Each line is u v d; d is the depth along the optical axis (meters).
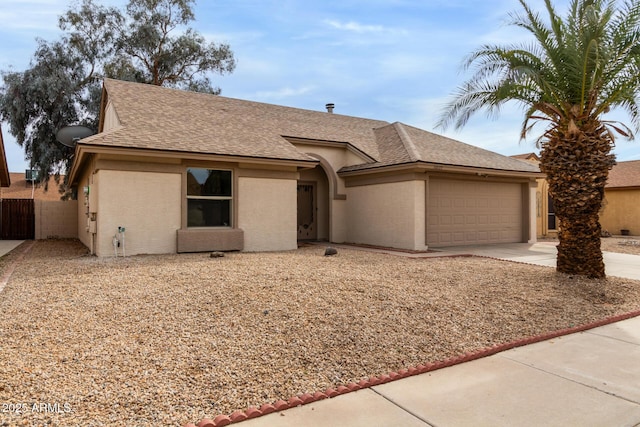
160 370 4.05
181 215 11.77
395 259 11.41
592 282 8.66
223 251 12.28
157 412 3.31
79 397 3.46
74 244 16.44
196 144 11.98
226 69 29.70
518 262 11.56
